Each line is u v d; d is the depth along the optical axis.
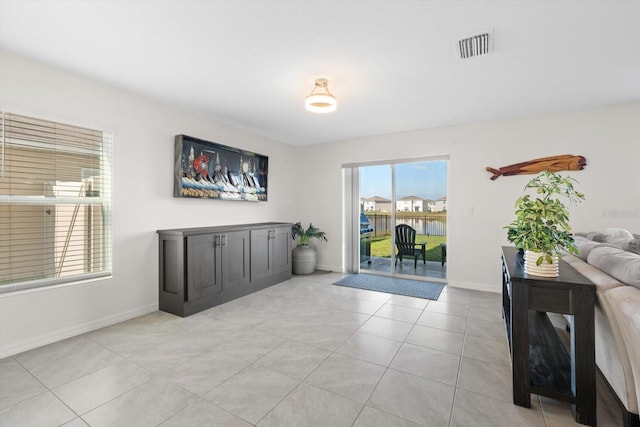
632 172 3.19
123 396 1.72
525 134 3.67
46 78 2.38
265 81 2.71
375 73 2.53
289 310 3.19
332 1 1.65
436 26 1.87
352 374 1.96
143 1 1.65
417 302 3.46
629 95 2.98
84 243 2.68
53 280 2.48
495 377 1.93
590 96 3.01
